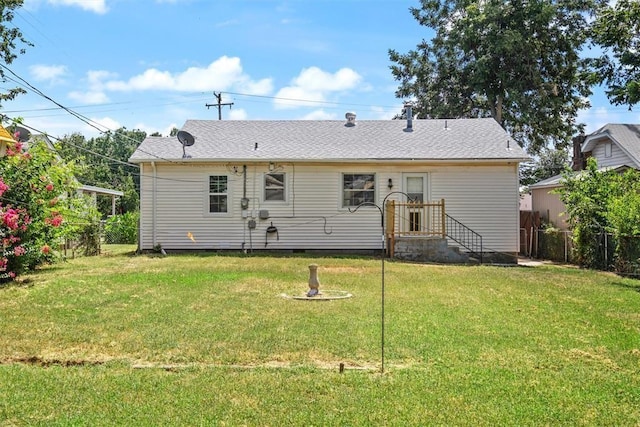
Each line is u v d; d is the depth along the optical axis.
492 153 18.97
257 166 19.06
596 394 5.03
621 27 17.56
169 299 9.25
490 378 5.43
